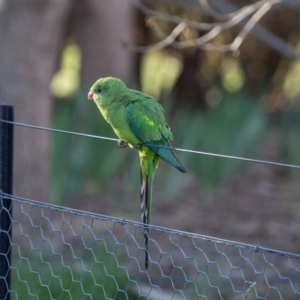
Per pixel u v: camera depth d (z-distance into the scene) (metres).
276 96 21.25
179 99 21.77
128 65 18.69
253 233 13.15
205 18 18.98
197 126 14.59
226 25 10.92
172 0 16.42
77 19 18.88
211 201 14.60
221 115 15.10
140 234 12.43
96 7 18.02
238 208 14.32
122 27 18.30
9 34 12.34
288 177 16.27
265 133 17.12
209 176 14.29
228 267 11.09
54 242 11.72
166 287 10.31
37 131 12.74
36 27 12.41
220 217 13.84
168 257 11.47
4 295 6.42
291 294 10.09
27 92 12.55
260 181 15.93
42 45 12.56
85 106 14.46
